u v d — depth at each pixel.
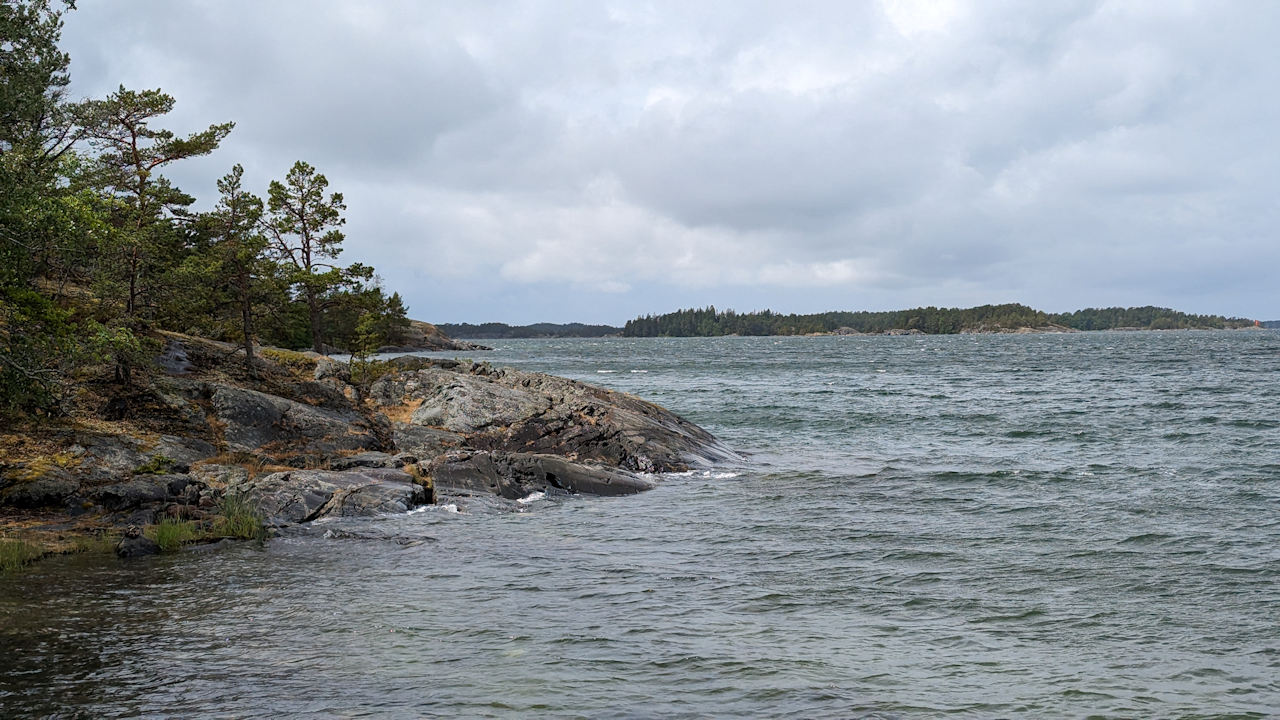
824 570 16.44
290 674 10.70
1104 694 10.27
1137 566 16.50
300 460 26.77
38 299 22.16
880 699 10.04
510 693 10.09
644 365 121.38
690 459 31.08
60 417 25.11
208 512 20.89
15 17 23.14
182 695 9.97
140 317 30.22
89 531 19.36
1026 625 13.02
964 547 18.28
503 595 14.63
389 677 10.62
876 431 42.19
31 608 13.72
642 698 9.98
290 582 15.52
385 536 19.62
